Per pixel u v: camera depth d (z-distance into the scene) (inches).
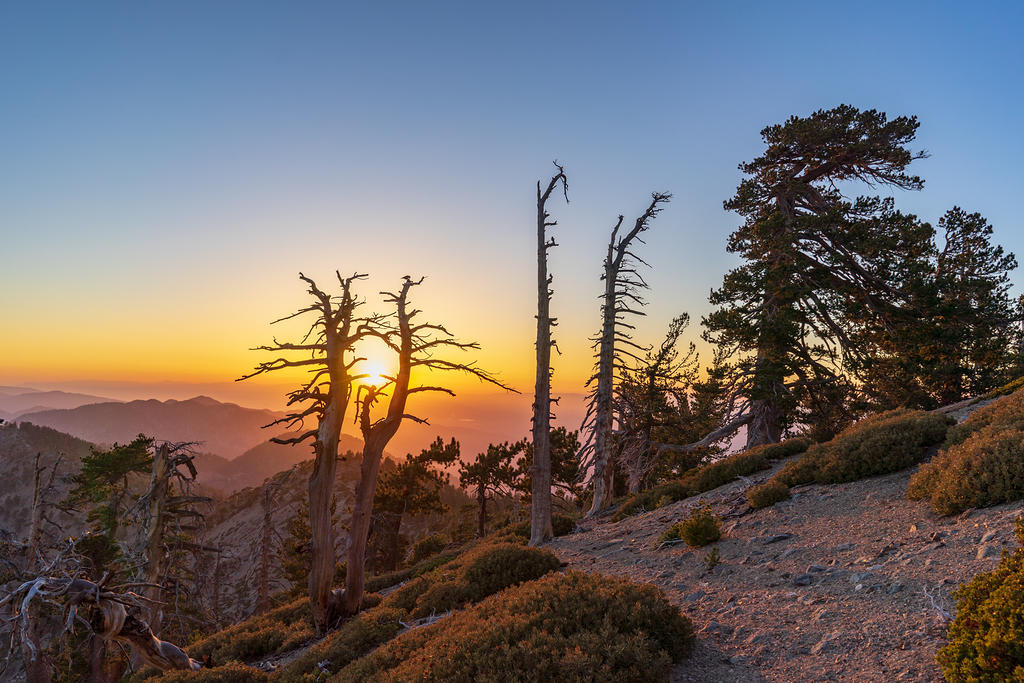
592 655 267.0
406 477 1737.2
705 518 520.4
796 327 1114.1
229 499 5502.0
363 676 359.9
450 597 536.7
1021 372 1248.2
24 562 870.4
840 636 283.7
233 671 495.2
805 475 613.3
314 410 682.2
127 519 1067.3
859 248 1121.4
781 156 1259.8
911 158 1173.1
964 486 383.2
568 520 892.0
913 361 1181.1
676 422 1270.9
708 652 305.9
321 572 659.4
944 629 259.4
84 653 936.3
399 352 698.8
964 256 1298.0
